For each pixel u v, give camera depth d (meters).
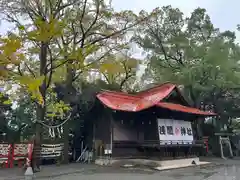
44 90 15.27
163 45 27.75
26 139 22.19
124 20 18.47
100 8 17.86
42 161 18.38
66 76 20.52
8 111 21.28
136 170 15.21
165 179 11.86
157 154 16.94
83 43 17.72
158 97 18.27
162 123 17.70
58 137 21.36
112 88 25.55
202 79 25.16
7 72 13.55
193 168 16.31
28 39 14.38
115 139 18.16
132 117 19.55
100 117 20.31
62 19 14.79
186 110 17.89
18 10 14.23
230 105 28.77
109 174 13.54
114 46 18.53
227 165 18.00
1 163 15.77
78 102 21.80
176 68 27.03
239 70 24.97
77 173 13.97
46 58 16.03
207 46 25.80
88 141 21.53
